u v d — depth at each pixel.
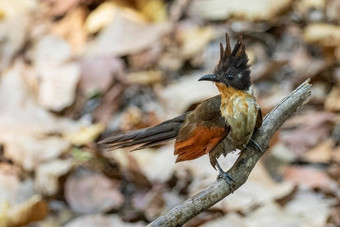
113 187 11.14
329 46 13.30
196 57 13.59
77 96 13.01
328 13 14.38
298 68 13.13
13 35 14.50
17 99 12.68
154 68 13.52
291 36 13.89
